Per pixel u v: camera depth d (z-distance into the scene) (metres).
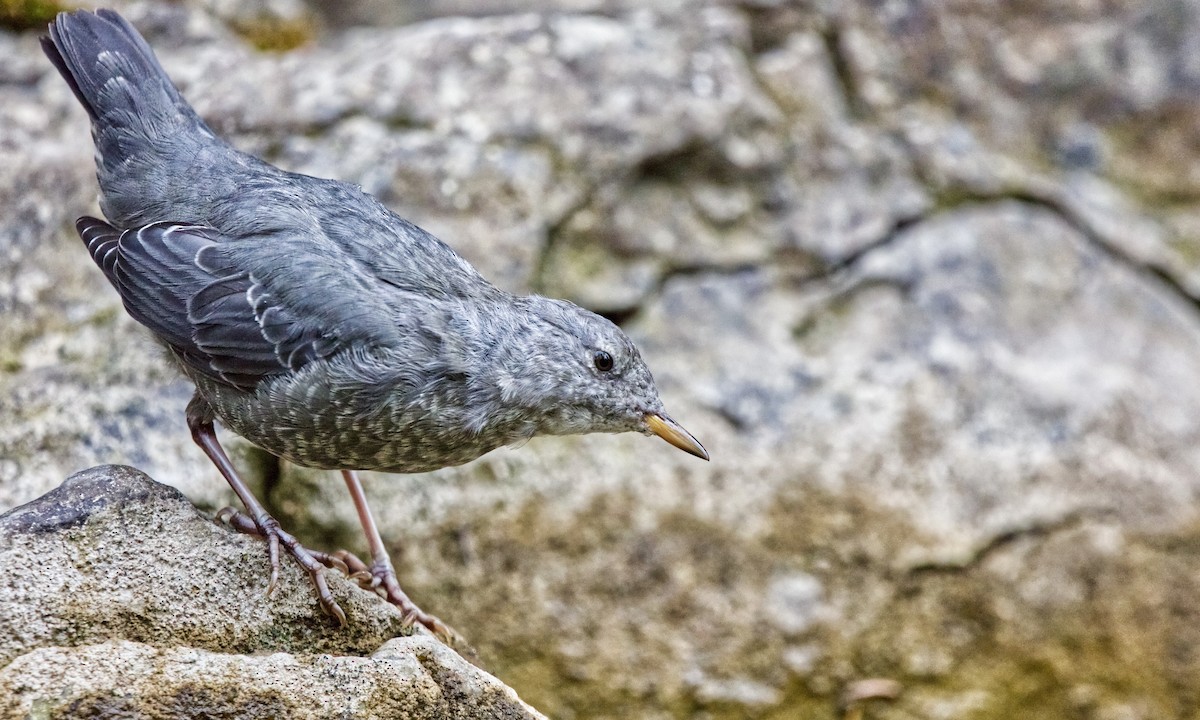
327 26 13.67
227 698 6.49
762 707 10.32
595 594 10.37
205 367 7.80
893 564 10.71
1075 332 12.04
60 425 9.44
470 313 7.90
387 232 8.02
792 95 12.77
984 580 10.77
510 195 11.55
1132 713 10.62
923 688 10.50
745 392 11.22
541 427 8.28
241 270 7.77
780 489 10.83
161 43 12.30
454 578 10.19
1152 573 10.96
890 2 13.52
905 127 13.02
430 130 11.71
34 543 6.77
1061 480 11.15
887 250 12.24
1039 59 13.70
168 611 6.88
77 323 10.23
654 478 10.73
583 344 8.16
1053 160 13.40
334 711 6.62
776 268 12.01
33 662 6.34
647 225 11.89
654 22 12.95
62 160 11.08
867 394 11.32
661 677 10.27
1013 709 10.55
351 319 7.62
